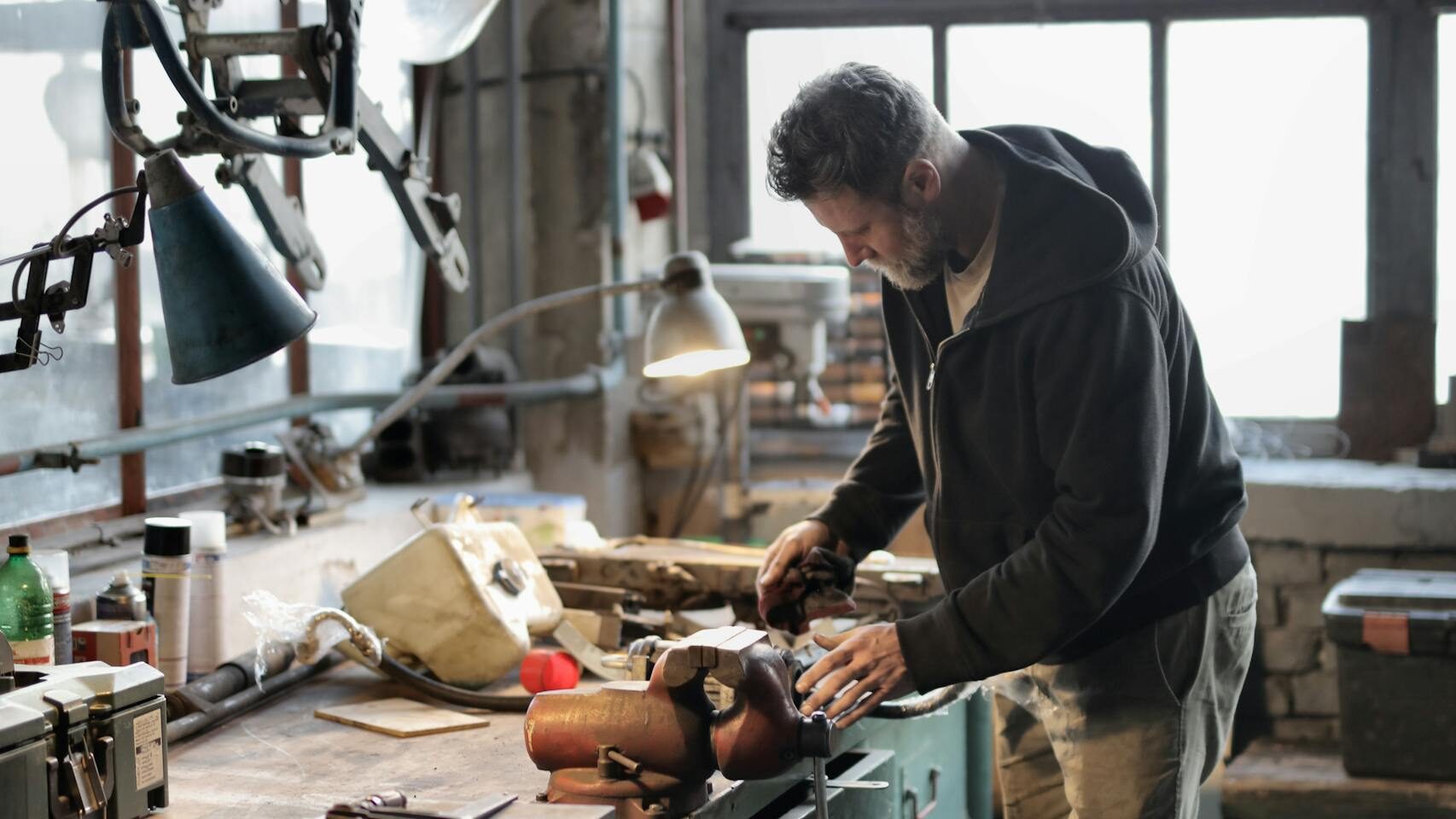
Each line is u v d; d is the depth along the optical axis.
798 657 2.28
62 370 2.55
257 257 1.60
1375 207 3.98
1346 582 3.40
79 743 1.53
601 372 3.83
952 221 1.88
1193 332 1.99
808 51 4.23
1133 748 1.97
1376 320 3.96
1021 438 1.87
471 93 3.78
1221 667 2.06
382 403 3.18
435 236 2.28
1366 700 3.28
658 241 4.15
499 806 1.57
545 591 2.37
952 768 2.65
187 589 2.12
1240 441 4.04
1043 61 4.10
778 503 3.98
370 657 2.15
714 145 4.29
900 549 3.69
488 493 3.18
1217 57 4.03
